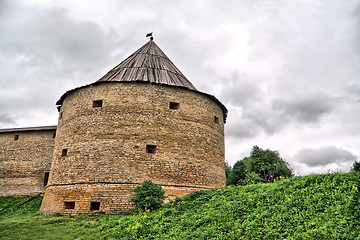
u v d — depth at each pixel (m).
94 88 17.62
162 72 19.23
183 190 16.14
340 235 7.62
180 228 10.45
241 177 36.47
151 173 15.80
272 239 8.34
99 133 16.41
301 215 9.12
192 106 18.14
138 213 13.23
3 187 24.84
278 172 36.41
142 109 16.86
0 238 11.07
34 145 25.52
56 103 20.16
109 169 15.59
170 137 16.80
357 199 8.98
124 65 19.53
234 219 10.19
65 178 16.17
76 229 12.18
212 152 18.27
